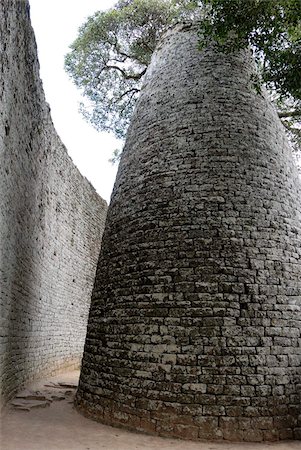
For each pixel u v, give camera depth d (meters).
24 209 8.51
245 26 7.29
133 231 7.34
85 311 16.53
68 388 9.62
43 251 11.20
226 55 8.62
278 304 6.34
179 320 6.15
